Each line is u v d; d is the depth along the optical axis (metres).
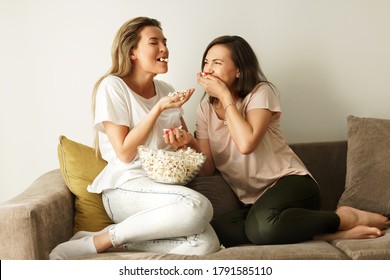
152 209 2.14
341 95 2.97
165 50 2.46
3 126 2.89
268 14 2.91
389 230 2.40
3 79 2.87
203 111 2.62
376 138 2.67
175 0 2.87
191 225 2.10
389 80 2.98
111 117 2.31
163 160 2.23
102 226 2.39
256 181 2.52
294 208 2.29
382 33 2.95
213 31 2.90
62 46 2.86
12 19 2.84
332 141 2.84
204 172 2.63
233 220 2.44
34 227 2.01
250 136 2.36
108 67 2.87
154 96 2.54
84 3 2.85
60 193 2.32
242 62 2.50
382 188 2.59
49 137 2.90
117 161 2.38
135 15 2.87
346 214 2.38
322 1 2.92
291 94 2.96
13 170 2.92
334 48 2.95
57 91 2.88
